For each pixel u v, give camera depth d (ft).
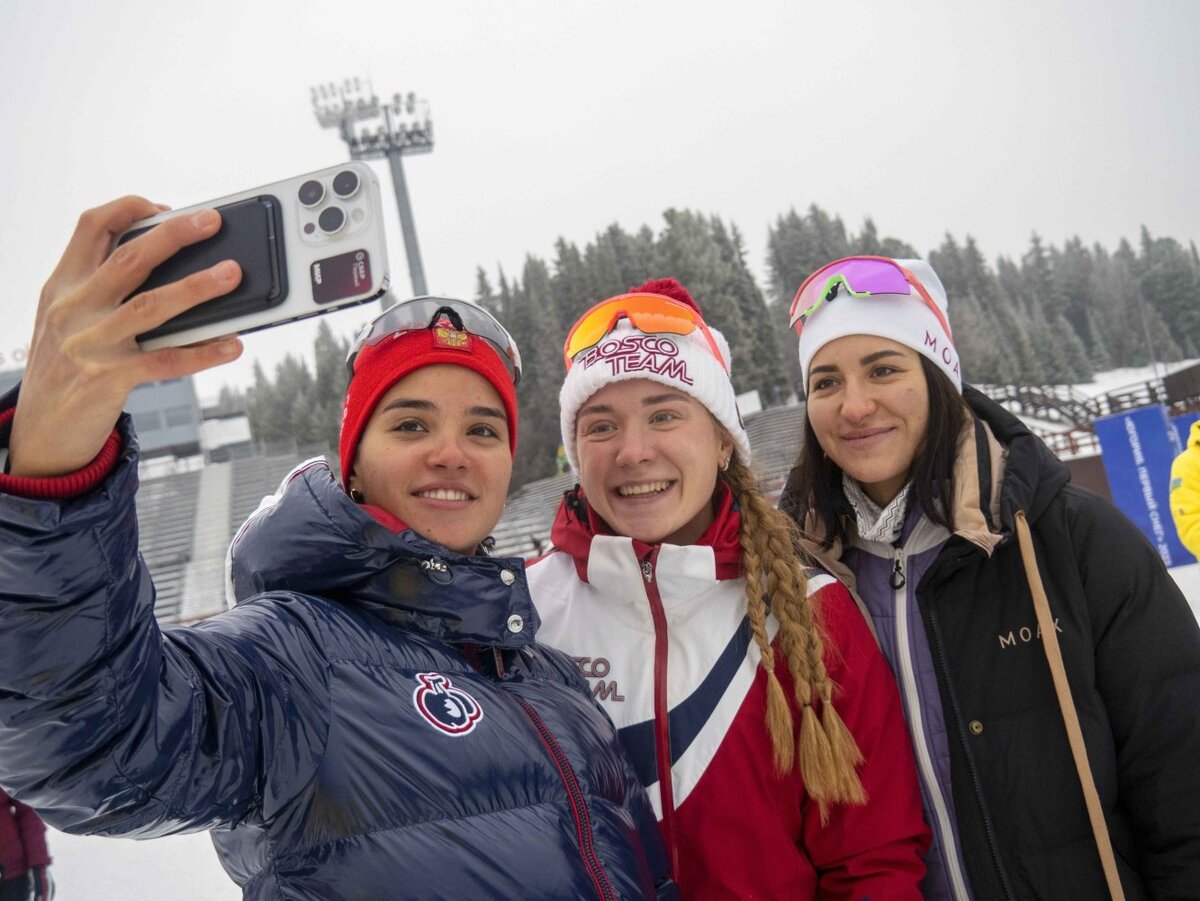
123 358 2.79
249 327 3.15
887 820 6.04
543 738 4.39
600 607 6.88
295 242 3.19
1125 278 257.75
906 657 6.72
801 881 6.03
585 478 6.88
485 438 5.08
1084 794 5.90
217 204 3.25
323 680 3.92
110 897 17.35
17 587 2.85
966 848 6.21
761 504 6.78
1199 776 5.84
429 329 4.96
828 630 6.44
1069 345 240.73
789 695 6.31
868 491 7.44
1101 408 116.06
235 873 4.07
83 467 2.93
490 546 5.49
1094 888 5.93
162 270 3.19
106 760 3.11
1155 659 5.98
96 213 3.06
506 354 5.36
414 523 4.82
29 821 13.28
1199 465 13.01
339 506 4.43
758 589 6.38
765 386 179.42
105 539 2.97
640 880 4.38
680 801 6.15
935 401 6.89
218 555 112.06
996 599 6.36
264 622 3.96
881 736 6.21
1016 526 6.23
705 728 6.28
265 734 3.64
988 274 255.09
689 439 6.64
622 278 204.64
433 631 4.45
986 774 6.16
